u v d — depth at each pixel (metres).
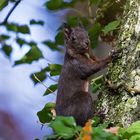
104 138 8.80
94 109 11.26
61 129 8.80
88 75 11.95
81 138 8.70
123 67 10.59
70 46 12.31
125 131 9.42
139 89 10.32
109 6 12.66
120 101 10.44
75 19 13.78
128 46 10.63
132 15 10.78
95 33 12.84
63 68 12.21
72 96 11.74
